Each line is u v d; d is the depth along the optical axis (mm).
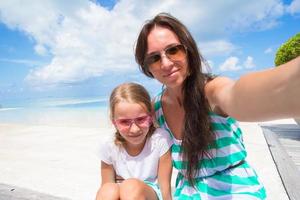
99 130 3109
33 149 2135
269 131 2221
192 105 523
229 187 535
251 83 248
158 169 647
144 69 596
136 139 611
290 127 2408
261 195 529
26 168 1530
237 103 276
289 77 207
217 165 546
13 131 3463
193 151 538
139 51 578
